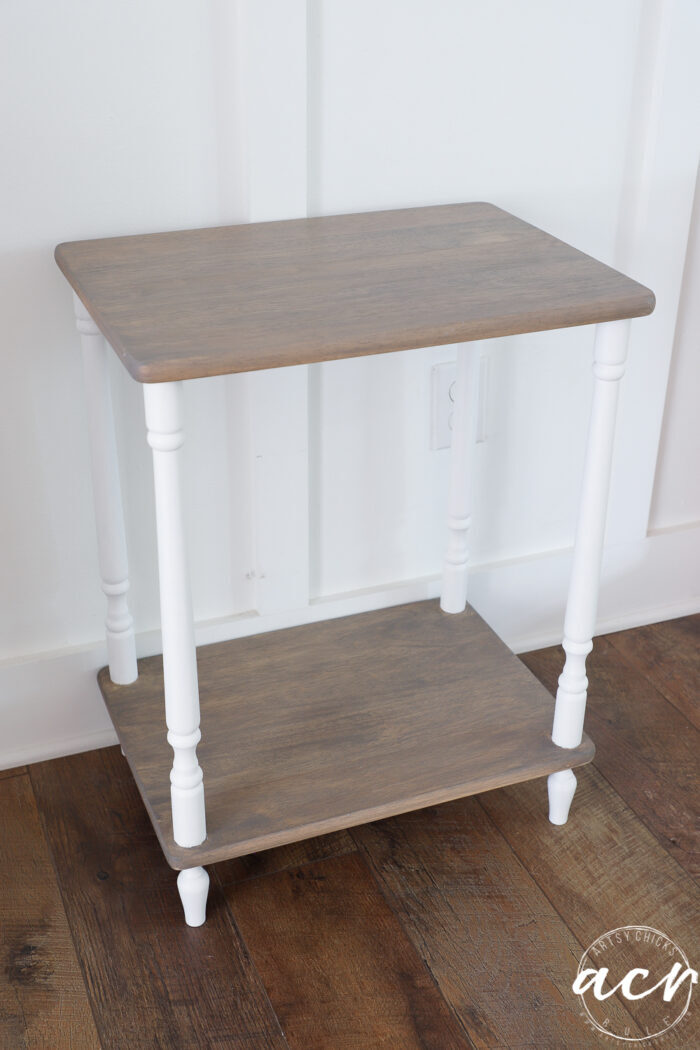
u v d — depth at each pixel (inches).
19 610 63.7
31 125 52.7
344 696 63.3
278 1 53.0
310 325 45.6
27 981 53.9
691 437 76.3
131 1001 52.9
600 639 78.2
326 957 55.2
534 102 61.4
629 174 65.4
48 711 66.1
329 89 57.1
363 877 59.7
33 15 50.6
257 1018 52.3
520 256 53.4
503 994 53.4
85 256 53.2
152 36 52.8
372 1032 51.7
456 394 63.7
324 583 70.3
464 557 68.8
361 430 66.0
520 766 58.3
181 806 52.4
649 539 77.5
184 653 49.2
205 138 55.9
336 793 56.6
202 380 60.4
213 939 56.1
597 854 61.1
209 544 65.7
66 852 60.7
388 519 69.8
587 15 60.0
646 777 66.3
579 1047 51.0
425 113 59.5
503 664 65.8
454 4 57.3
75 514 62.4
